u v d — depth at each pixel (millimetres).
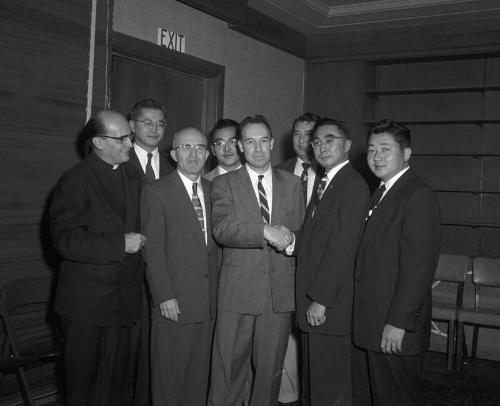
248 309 2822
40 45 3148
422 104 5648
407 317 2422
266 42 5293
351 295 2750
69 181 2516
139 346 3250
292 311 2912
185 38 4355
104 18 3521
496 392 3914
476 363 4629
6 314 2865
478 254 5375
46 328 3287
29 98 3107
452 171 5516
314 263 2799
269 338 2877
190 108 4613
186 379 2934
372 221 2615
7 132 3010
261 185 2928
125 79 4000
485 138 5379
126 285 2602
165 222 2850
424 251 2447
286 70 5703
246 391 3184
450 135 5520
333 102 5852
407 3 4973
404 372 2531
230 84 4914
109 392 2637
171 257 2836
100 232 2525
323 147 2869
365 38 5617
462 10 4984
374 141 2639
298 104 5945
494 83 5340
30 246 3154
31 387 3256
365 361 2699
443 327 5039
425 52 5344
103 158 2613
